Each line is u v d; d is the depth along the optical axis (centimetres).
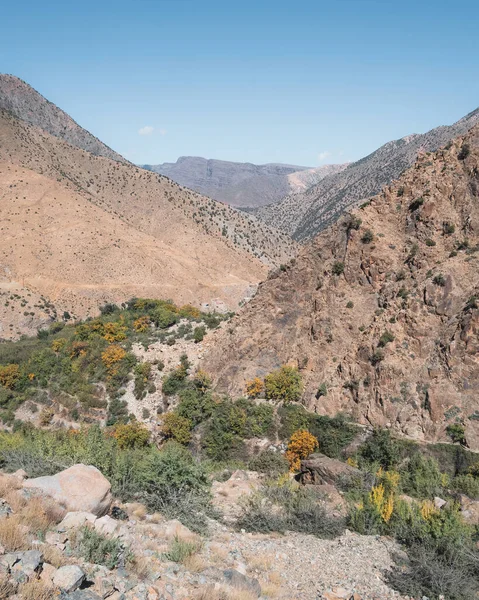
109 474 1733
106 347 5853
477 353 3403
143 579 970
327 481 2461
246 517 1738
